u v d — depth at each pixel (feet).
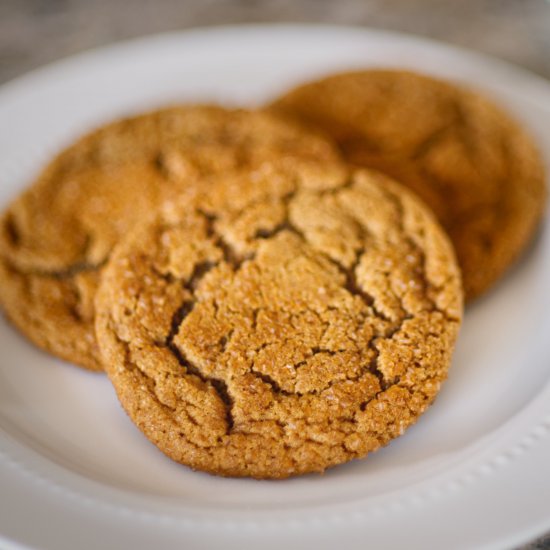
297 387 1.01
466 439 1.04
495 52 1.43
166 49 1.33
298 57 1.32
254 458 1.00
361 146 1.19
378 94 1.23
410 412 1.02
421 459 1.03
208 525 0.98
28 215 1.14
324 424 1.01
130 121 1.19
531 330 1.11
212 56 1.32
